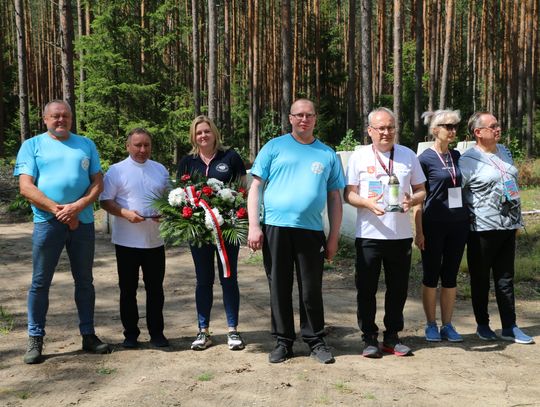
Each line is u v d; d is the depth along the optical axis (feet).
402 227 14.99
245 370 13.99
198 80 73.36
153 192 15.74
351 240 29.89
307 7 109.09
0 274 25.59
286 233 14.51
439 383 13.20
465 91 103.04
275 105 112.27
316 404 11.87
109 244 32.40
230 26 110.42
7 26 130.31
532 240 30.73
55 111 14.70
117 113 59.62
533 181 52.21
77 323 18.43
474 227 16.55
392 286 15.31
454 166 16.11
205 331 15.94
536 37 102.53
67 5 42.75
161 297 16.11
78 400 12.19
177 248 31.19
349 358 15.06
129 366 14.35
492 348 16.02
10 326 17.93
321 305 14.85
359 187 15.20
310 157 14.51
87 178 15.08
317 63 106.22
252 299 21.52
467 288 22.67
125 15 60.90
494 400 12.23
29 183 14.49
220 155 16.31
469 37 111.04
